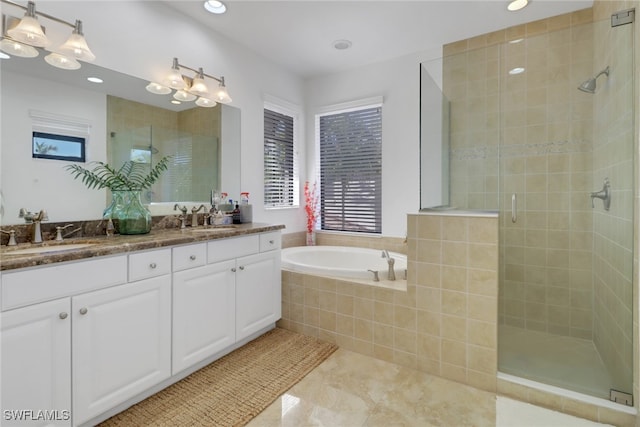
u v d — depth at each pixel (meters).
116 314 1.52
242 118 3.00
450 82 2.63
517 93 2.48
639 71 1.56
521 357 2.09
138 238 1.81
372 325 2.26
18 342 1.21
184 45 2.46
